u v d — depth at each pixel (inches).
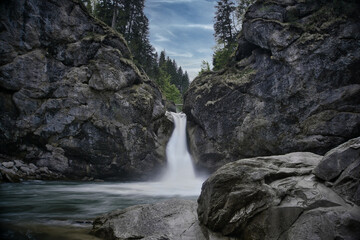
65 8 944.3
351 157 191.3
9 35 838.5
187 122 1209.4
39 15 884.6
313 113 845.2
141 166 967.6
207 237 209.8
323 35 857.5
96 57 959.0
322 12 890.7
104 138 905.5
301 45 876.6
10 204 412.8
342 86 821.9
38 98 860.0
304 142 845.2
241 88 997.8
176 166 1085.8
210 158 1047.6
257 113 940.0
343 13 860.0
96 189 655.8
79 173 890.1
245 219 201.8
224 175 226.7
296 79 874.8
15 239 219.3
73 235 237.5
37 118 847.7
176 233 215.9
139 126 971.3
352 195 176.1
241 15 1603.1
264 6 996.6
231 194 214.1
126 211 267.1
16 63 839.1
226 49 1609.3
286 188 199.6
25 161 839.7
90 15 1007.0
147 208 260.8
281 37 908.6
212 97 1061.8
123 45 1074.1
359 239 151.6
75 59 924.0
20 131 831.1
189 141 1152.2
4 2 837.2
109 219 259.4
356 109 798.5
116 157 923.4
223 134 1012.5
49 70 879.7
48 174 838.5
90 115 892.0
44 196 510.0
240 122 976.9
